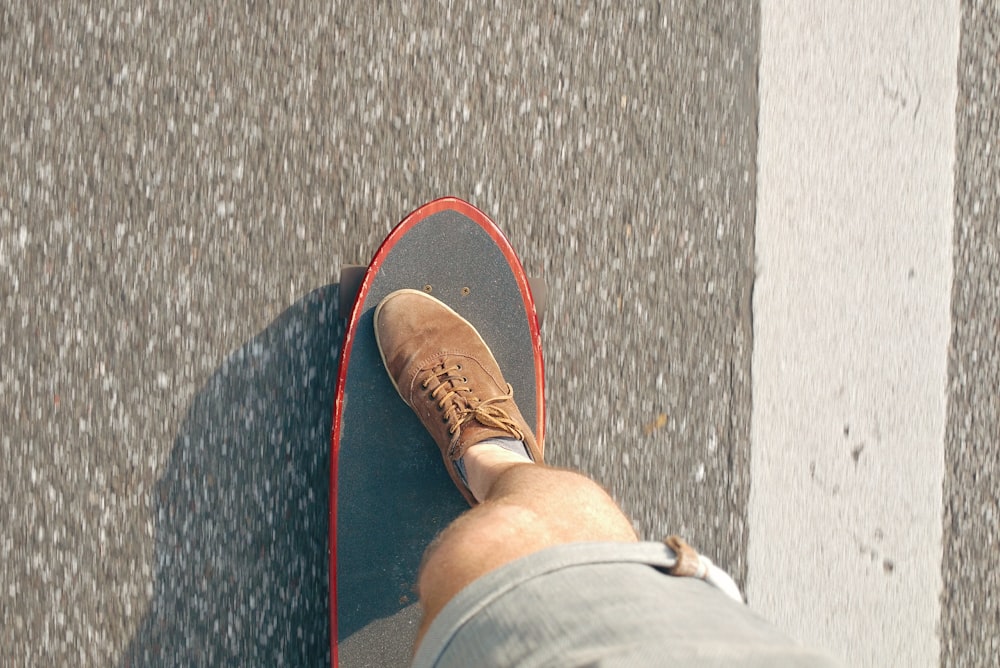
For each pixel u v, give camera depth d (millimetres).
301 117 1578
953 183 1771
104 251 1535
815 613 1767
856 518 1765
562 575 939
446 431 1507
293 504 1591
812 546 1758
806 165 1729
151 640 1568
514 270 1601
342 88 1590
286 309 1578
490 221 1584
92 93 1531
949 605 1800
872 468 1765
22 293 1520
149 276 1544
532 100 1650
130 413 1547
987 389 1786
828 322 1741
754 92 1714
